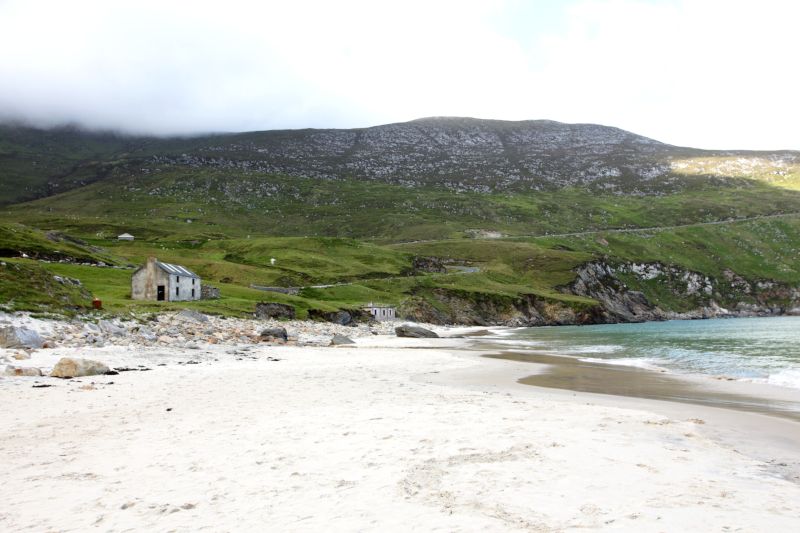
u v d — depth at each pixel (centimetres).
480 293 16725
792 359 5159
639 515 1050
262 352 5072
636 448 1609
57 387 2667
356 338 8394
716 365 4691
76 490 1213
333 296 13812
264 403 2367
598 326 15525
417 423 1930
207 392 2661
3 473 1344
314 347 6159
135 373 3275
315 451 1543
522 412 2181
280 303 9344
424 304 14875
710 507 1102
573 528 981
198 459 1465
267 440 1677
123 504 1114
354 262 19088
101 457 1488
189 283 9150
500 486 1226
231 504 1116
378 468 1370
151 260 8644
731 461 1498
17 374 2981
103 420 1973
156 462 1435
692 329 12269
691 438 1788
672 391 3122
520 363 4766
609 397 2850
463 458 1465
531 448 1573
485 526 988
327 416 2064
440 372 3962
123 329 4997
